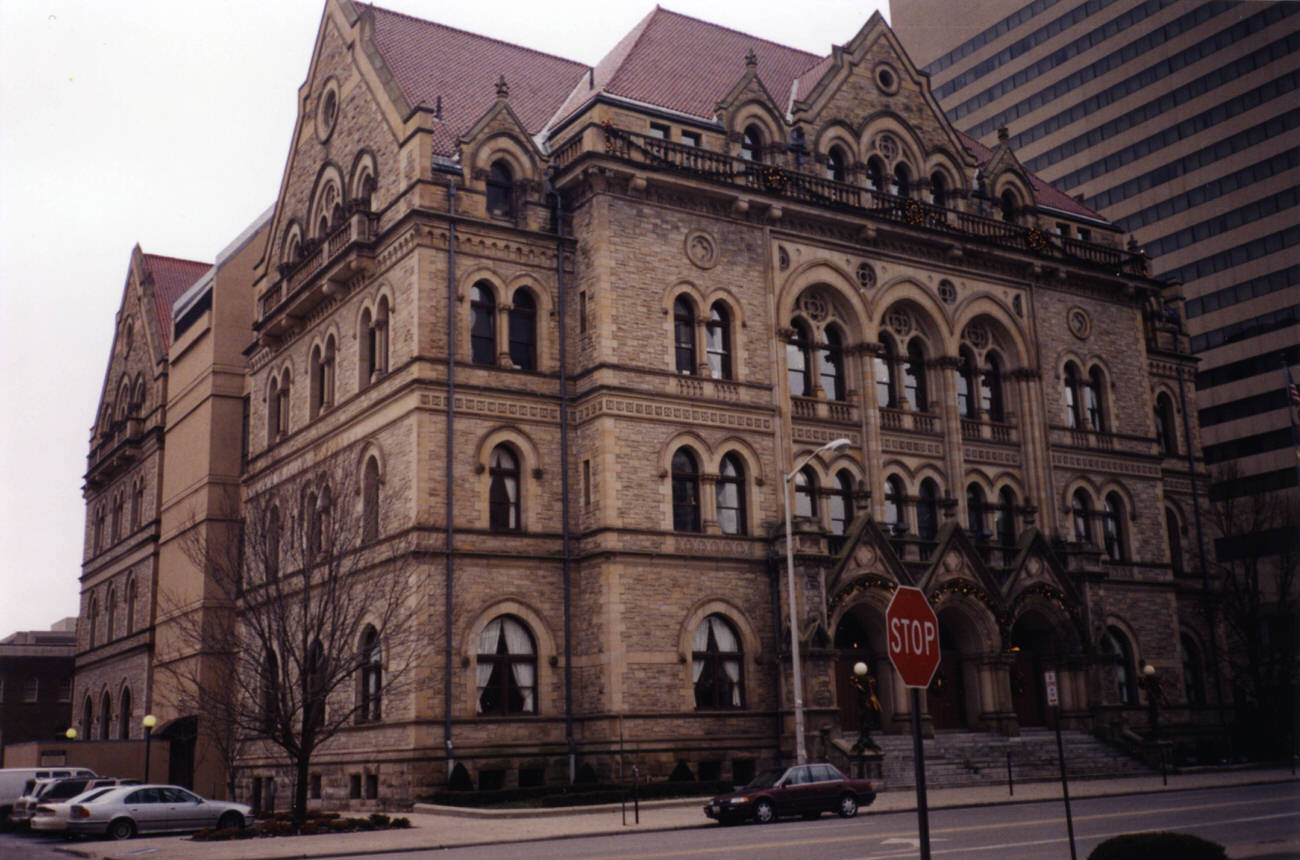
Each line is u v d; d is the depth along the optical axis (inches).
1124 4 3358.8
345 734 1603.1
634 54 1882.4
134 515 2583.7
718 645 1616.6
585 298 1656.0
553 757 1525.6
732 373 1704.0
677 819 1213.7
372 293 1694.1
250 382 2102.6
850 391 1824.6
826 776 1226.0
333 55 1907.0
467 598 1518.2
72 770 1636.3
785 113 1943.9
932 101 2015.3
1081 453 2050.9
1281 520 2139.5
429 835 1121.4
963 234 1939.0
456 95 1843.0
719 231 1733.5
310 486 1801.2
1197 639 2251.5
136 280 2783.0
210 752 2030.0
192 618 2010.3
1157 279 2228.1
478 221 1617.9
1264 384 2829.7
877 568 1679.4
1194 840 498.0
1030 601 1845.5
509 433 1592.0
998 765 1665.8
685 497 1642.5
